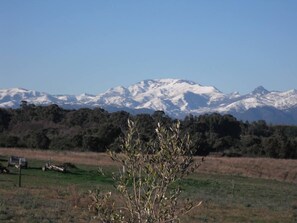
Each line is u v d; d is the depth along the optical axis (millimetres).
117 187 9820
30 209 34969
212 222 35375
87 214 32719
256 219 38844
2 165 62688
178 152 9742
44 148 104812
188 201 11266
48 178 58750
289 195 61219
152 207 9711
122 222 9953
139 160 9828
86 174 65562
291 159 96312
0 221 29922
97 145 100250
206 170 83125
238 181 74062
